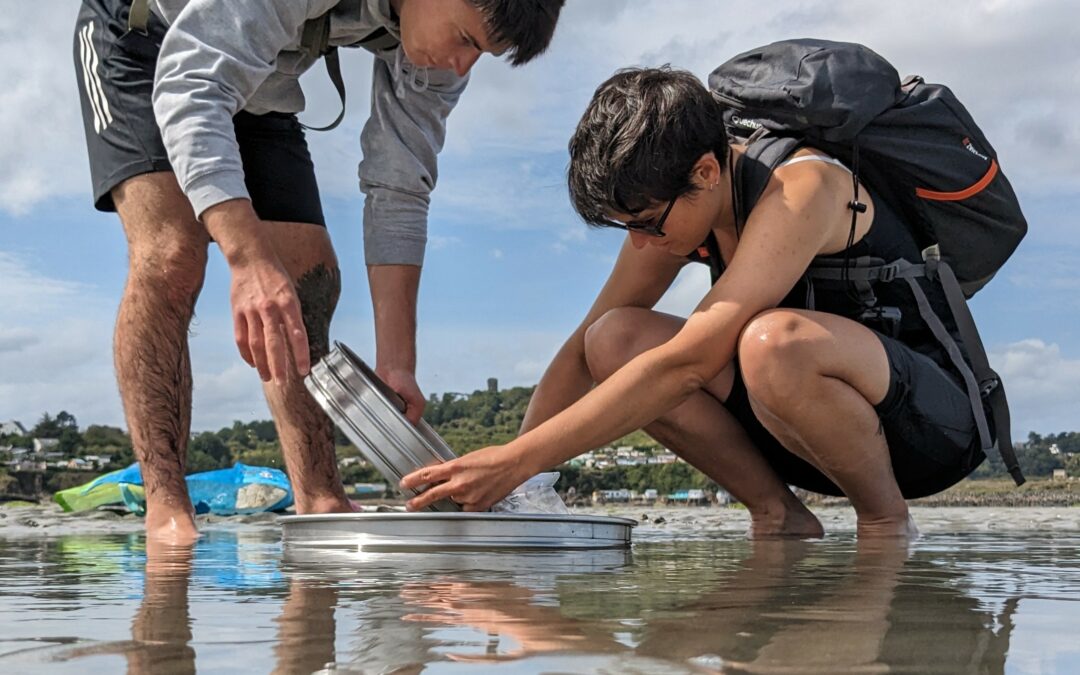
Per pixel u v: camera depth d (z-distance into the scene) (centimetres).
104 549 222
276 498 521
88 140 287
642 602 114
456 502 215
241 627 96
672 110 226
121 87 273
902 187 256
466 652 81
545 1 241
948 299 262
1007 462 273
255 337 228
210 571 159
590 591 126
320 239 319
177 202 275
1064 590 129
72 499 522
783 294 236
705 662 77
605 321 277
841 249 250
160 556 196
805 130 246
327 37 268
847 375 237
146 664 77
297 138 316
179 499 283
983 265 270
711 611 106
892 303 261
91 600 121
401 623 97
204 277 285
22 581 146
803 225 235
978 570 160
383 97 297
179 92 232
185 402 287
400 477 217
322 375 225
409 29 246
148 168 272
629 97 228
